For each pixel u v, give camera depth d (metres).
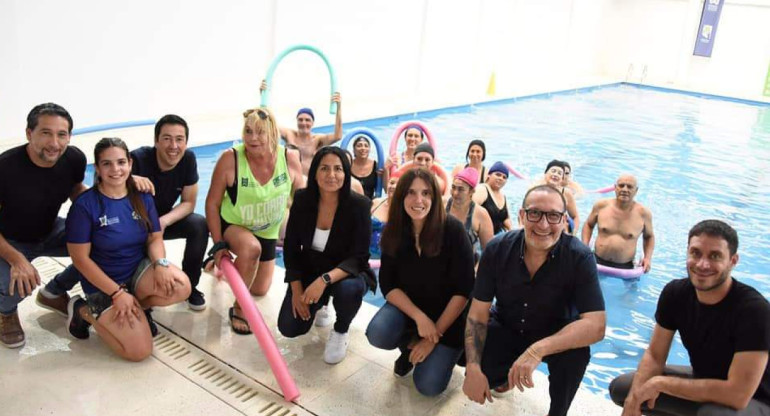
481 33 15.59
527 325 2.72
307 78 10.99
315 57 10.99
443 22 14.07
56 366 2.85
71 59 7.43
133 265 3.06
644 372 2.51
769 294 5.09
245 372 2.94
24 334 3.03
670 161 9.72
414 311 2.86
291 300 3.15
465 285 2.84
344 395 2.82
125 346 2.90
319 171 2.98
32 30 6.97
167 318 3.39
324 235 3.15
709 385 2.28
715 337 2.34
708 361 2.38
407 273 2.91
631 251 5.25
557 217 2.44
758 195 8.05
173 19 8.49
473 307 2.73
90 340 3.10
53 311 3.33
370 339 2.88
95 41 7.63
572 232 5.04
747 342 2.21
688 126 13.09
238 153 3.29
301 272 3.20
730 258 2.21
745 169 9.45
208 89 9.31
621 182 5.14
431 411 2.75
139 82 8.30
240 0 9.37
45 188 3.00
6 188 2.92
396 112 11.22
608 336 4.18
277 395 2.79
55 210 3.12
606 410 2.84
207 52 9.12
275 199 3.38
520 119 12.47
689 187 8.27
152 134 7.80
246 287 3.13
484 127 11.28
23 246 3.12
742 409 2.24
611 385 2.70
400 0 12.53
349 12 11.39
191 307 3.49
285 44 10.33
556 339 2.46
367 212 3.12
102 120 7.97
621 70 22.16
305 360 3.09
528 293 2.63
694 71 20.55
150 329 3.06
